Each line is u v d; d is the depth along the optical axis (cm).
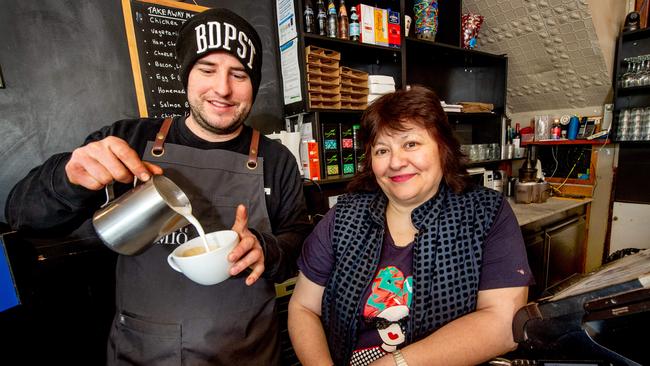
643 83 229
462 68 294
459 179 91
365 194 102
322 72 185
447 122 88
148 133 96
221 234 76
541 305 54
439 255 83
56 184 67
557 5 224
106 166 61
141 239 69
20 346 114
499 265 79
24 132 128
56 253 119
